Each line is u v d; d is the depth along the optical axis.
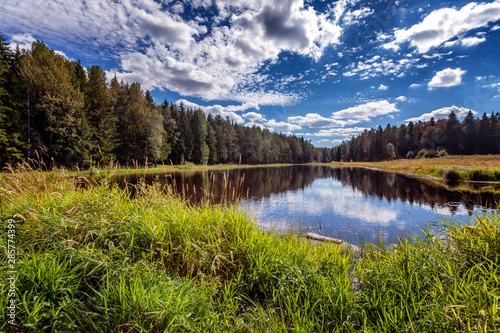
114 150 37.59
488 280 1.71
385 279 2.07
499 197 11.80
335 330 1.69
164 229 2.49
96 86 38.34
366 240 5.96
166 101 74.44
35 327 1.41
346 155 129.12
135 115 42.22
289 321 1.86
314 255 2.90
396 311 1.69
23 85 27.00
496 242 2.18
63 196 3.21
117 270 1.84
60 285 1.66
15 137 22.84
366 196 14.12
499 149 61.66
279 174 35.47
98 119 36.72
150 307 1.51
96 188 2.97
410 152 78.31
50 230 2.24
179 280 2.02
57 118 28.75
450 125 68.44
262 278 2.35
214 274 2.27
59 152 27.98
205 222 2.80
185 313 1.55
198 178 21.53
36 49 32.16
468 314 1.49
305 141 135.75
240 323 1.73
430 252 2.28
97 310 1.59
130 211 2.82
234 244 2.61
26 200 3.06
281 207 10.92
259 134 87.31
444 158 47.22
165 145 46.22
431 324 1.51
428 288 1.89
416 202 11.59
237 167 58.59
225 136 72.88
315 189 17.75
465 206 9.98
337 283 2.09
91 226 2.31
